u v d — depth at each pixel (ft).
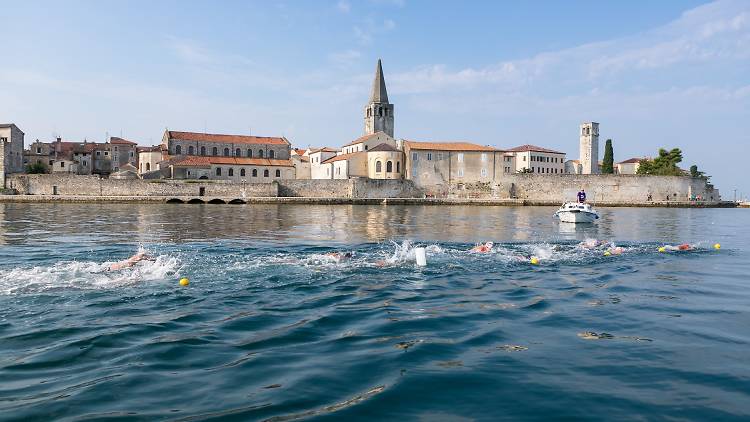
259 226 129.80
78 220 142.31
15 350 28.86
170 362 27.04
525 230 128.57
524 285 50.01
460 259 66.33
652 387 24.07
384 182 328.90
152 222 138.82
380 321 36.04
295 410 21.27
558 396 22.98
